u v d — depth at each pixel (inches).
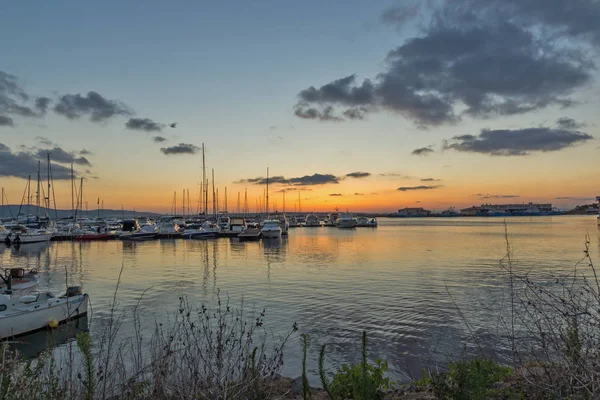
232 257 1513.3
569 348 172.1
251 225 3334.2
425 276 993.5
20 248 1979.6
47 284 924.6
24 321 523.2
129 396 190.5
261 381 205.5
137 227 2775.6
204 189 3201.3
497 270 1082.7
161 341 260.1
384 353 446.3
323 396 261.3
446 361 411.5
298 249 1850.4
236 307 669.9
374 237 2760.8
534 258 1360.7
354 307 668.1
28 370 182.9
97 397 192.5
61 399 177.6
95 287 884.6
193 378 195.0
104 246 2078.0
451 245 2005.4
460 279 936.9
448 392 191.5
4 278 582.2
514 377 237.0
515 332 309.7
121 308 664.4
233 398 178.7
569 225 4677.7
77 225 2839.6
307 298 745.0
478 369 189.3
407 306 669.3
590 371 156.9
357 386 208.8
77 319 590.6
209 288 861.8
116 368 214.7
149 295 786.2
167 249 1889.8
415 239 2512.3
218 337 232.2
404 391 264.2
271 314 622.5
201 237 2598.4
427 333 514.6
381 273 1058.7
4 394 165.3
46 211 3088.1
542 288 263.4
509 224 5290.4
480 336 476.7
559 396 164.9
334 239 2559.1
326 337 506.0
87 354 169.0
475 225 5167.3
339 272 1090.1
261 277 1013.8
